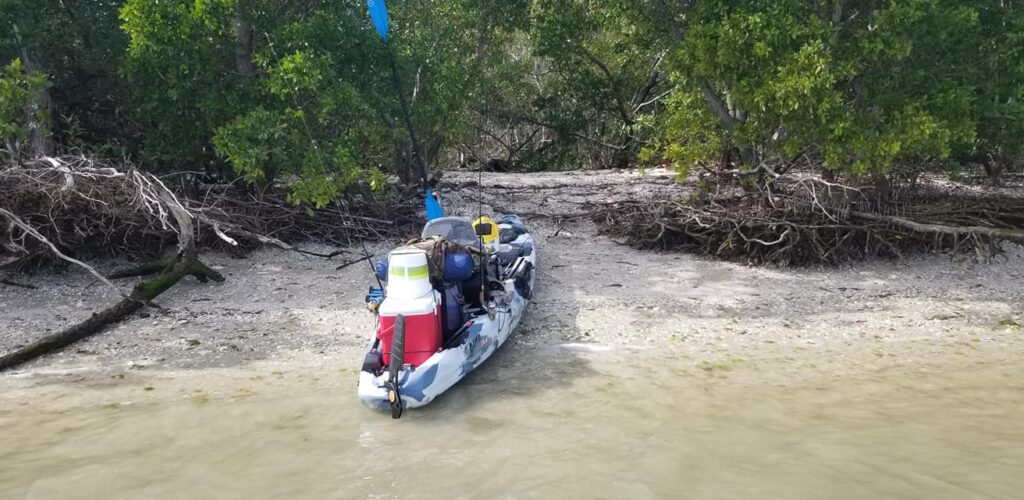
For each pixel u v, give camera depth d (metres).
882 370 6.83
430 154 17.31
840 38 10.32
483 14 18.33
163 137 12.08
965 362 7.02
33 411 5.98
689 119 12.09
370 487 4.71
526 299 8.35
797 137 10.01
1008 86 9.95
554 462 5.04
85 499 4.58
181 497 4.61
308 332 8.04
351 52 12.34
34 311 8.55
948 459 5.00
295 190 11.23
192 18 10.47
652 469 4.91
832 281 10.12
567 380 6.64
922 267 10.76
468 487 4.70
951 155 12.12
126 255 10.61
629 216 13.12
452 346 6.29
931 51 9.91
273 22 11.91
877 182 11.46
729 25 9.67
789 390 6.35
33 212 9.62
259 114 10.62
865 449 5.18
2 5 10.78
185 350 7.45
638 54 22.80
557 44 21.64
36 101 10.46
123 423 5.75
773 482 4.70
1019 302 9.04
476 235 7.81
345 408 6.05
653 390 6.38
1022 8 9.95
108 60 12.75
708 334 7.94
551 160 29.23
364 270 10.64
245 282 9.92
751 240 10.83
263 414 5.93
